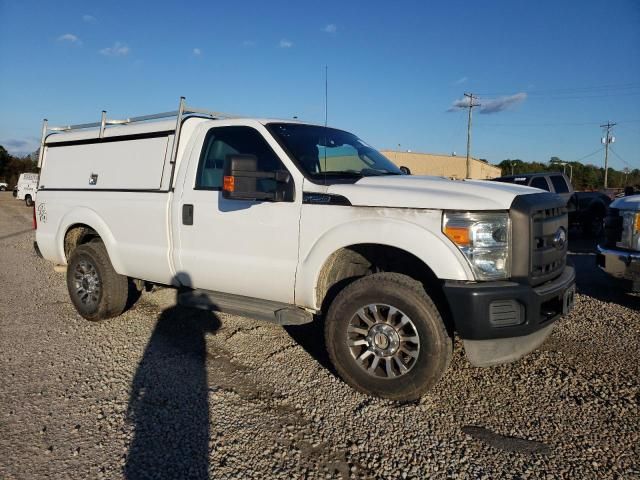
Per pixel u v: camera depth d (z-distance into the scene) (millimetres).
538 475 2764
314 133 4625
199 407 3564
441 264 3377
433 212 3438
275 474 2793
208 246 4480
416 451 3014
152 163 5027
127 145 5297
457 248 3365
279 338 4992
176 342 4910
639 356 4426
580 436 3154
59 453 2990
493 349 3492
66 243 6039
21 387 3904
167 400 3672
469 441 3115
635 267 5621
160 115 5066
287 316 4031
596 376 4012
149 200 4914
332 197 3809
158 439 3143
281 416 3443
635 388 3779
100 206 5406
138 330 5277
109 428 3275
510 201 3447
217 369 4246
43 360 4461
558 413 3445
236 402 3646
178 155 4812
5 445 3078
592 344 4738
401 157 58281
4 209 29469
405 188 3666
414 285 3525
